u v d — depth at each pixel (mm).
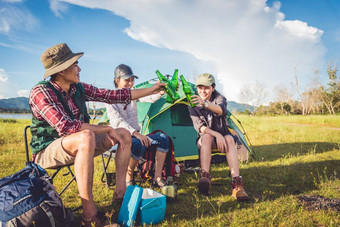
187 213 2219
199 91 3041
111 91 2498
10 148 5359
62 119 1839
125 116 3283
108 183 2928
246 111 43188
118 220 1976
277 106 48625
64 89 2119
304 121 17062
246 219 2020
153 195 2172
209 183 2578
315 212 2133
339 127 12797
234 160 2635
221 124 2986
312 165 3961
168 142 2971
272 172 3605
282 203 2363
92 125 1965
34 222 1534
